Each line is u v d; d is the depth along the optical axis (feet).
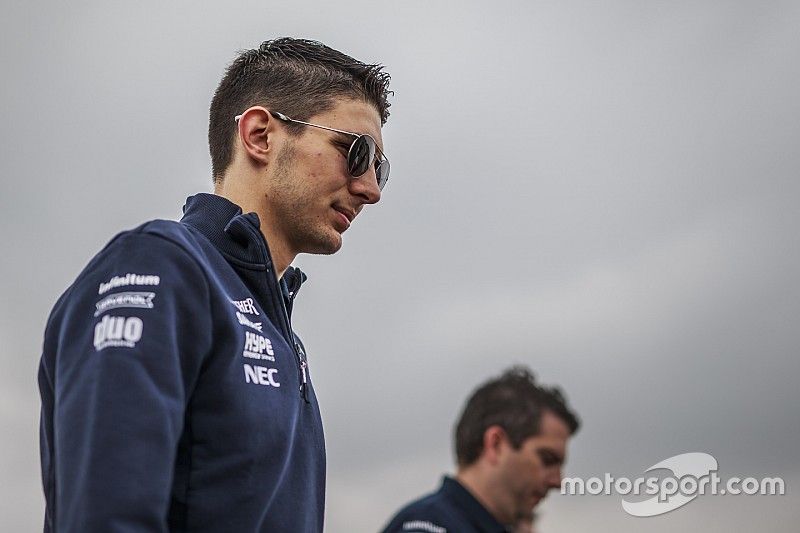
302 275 9.59
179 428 6.93
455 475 8.52
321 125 8.91
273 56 9.20
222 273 8.03
